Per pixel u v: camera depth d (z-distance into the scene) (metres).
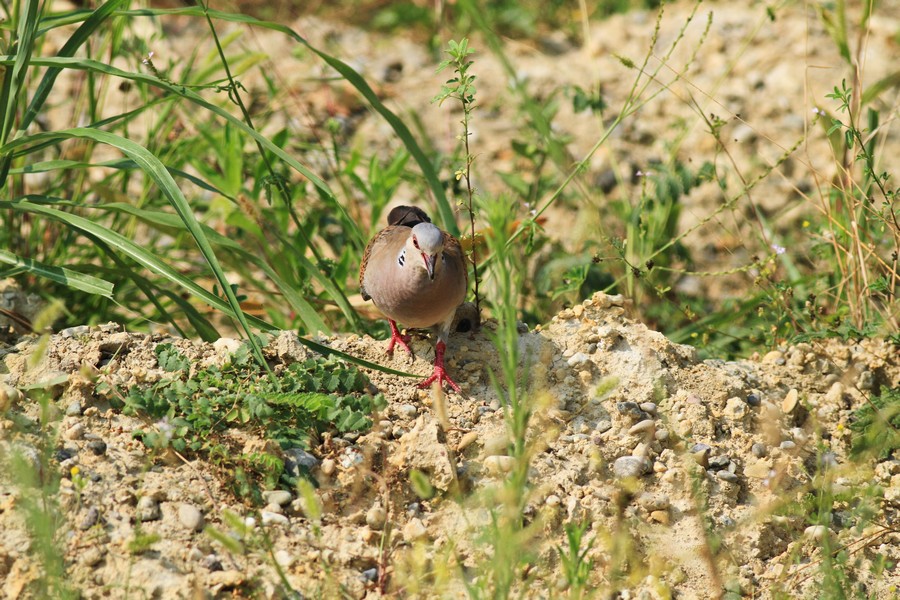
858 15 19.12
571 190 14.60
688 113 17.27
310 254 14.16
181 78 13.07
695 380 9.87
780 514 8.73
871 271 11.45
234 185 13.03
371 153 16.56
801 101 17.23
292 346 9.32
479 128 17.44
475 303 10.57
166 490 7.91
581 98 14.22
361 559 7.79
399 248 9.80
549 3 21.34
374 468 8.57
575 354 9.81
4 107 9.83
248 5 20.38
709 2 20.47
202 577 7.34
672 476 8.91
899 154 15.59
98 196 13.78
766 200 15.39
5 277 9.48
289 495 8.11
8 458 7.55
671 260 14.07
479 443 8.87
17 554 7.22
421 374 9.81
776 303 11.10
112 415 8.47
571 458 8.95
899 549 8.80
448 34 19.94
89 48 12.07
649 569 8.23
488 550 7.98
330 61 11.11
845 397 10.35
